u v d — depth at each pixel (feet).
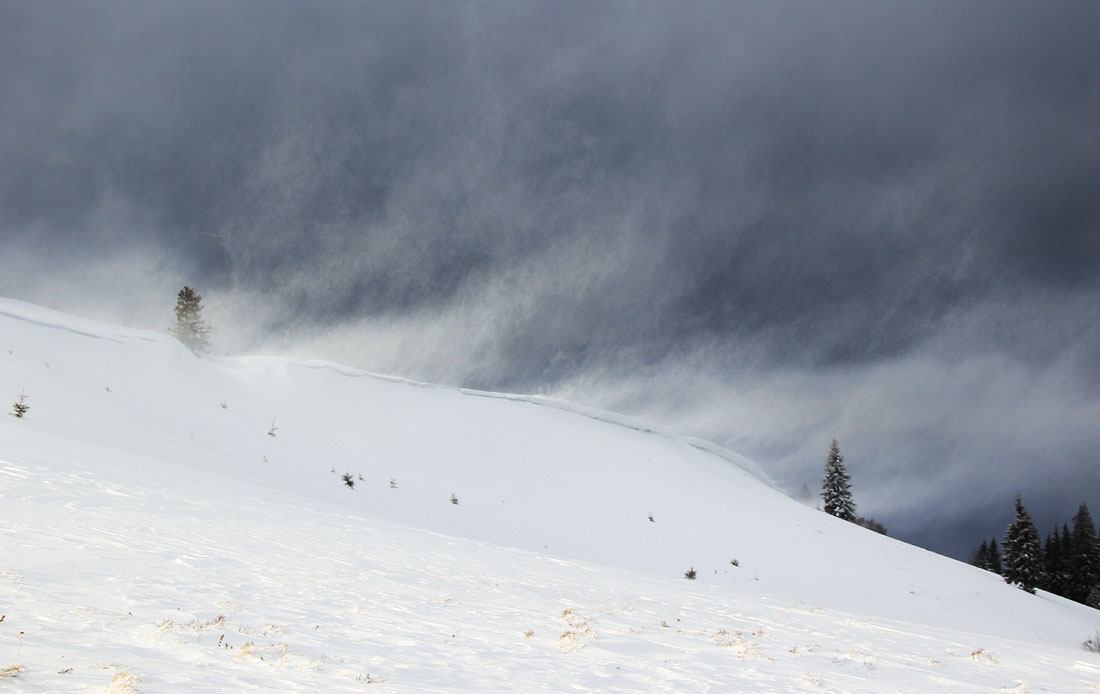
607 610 42.34
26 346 138.41
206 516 53.06
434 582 44.52
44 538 35.73
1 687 15.20
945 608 116.06
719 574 118.62
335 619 29.63
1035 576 192.44
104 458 71.87
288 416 162.61
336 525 65.21
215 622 25.41
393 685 20.42
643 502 156.56
